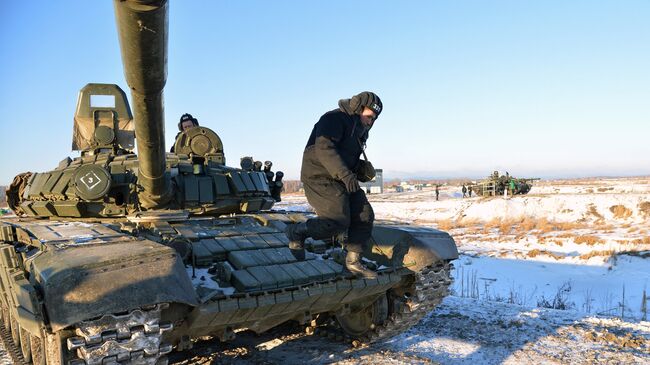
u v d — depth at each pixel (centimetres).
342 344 748
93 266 421
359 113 490
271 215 772
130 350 425
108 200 736
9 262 499
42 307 405
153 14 321
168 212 654
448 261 708
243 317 532
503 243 2208
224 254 592
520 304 1102
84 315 396
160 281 434
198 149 859
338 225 485
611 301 1173
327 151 458
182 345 552
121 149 871
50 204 750
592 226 2639
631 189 4562
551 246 2039
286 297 537
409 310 677
